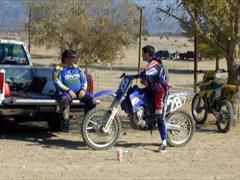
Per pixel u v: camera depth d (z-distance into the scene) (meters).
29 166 8.59
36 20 50.16
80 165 8.72
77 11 41.16
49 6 48.19
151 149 10.13
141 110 9.91
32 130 12.40
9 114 10.80
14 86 12.46
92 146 9.90
